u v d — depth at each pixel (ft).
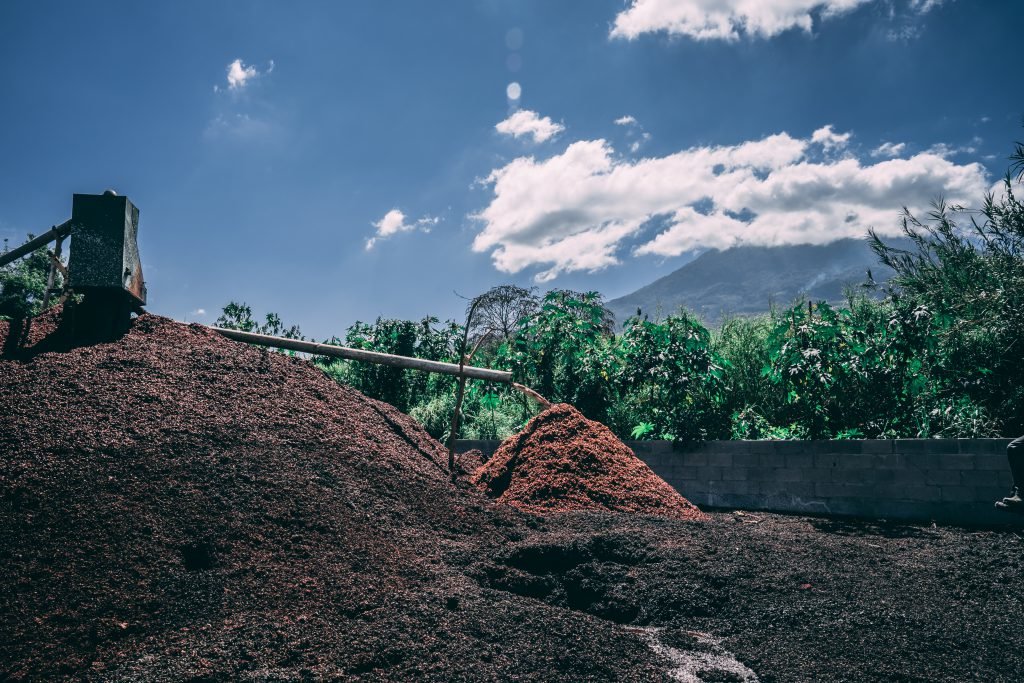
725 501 26.04
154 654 10.34
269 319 41.29
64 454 14.58
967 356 24.73
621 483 23.06
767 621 13.17
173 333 21.70
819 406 27.48
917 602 13.88
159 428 16.44
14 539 12.18
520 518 19.30
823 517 23.56
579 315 33.55
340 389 23.91
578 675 10.80
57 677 9.75
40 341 19.36
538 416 26.12
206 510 14.15
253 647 10.64
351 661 10.46
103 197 20.13
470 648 11.21
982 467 21.66
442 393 38.63
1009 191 24.85
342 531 14.94
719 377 28.84
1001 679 10.68
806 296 27.94
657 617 13.84
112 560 12.17
